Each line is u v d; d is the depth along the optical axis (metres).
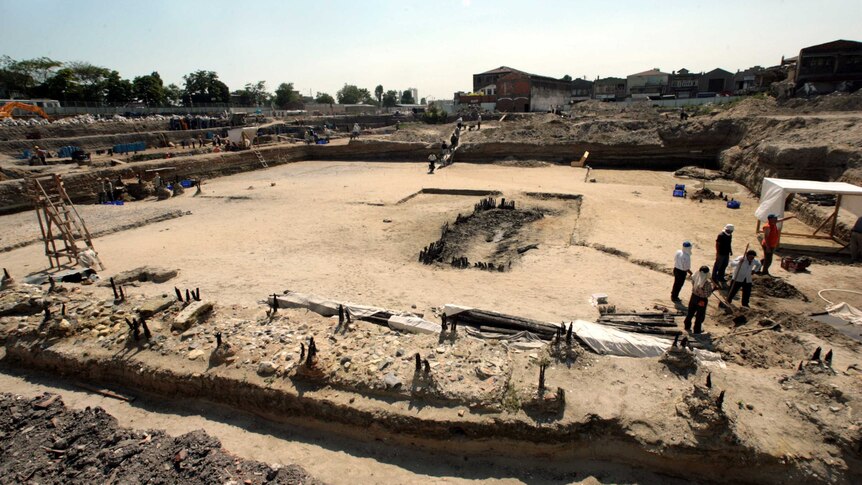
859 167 18.67
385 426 7.29
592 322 10.70
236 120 61.12
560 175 33.34
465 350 8.55
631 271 14.42
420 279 14.15
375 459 7.06
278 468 6.15
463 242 18.70
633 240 17.02
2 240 18.73
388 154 43.88
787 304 11.42
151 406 8.40
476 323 10.65
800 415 6.94
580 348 8.55
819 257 14.89
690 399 6.86
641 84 79.69
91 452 6.52
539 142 39.22
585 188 27.73
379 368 8.02
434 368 7.95
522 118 57.09
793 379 7.75
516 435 6.97
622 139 36.88
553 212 22.66
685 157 35.56
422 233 19.56
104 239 19.22
